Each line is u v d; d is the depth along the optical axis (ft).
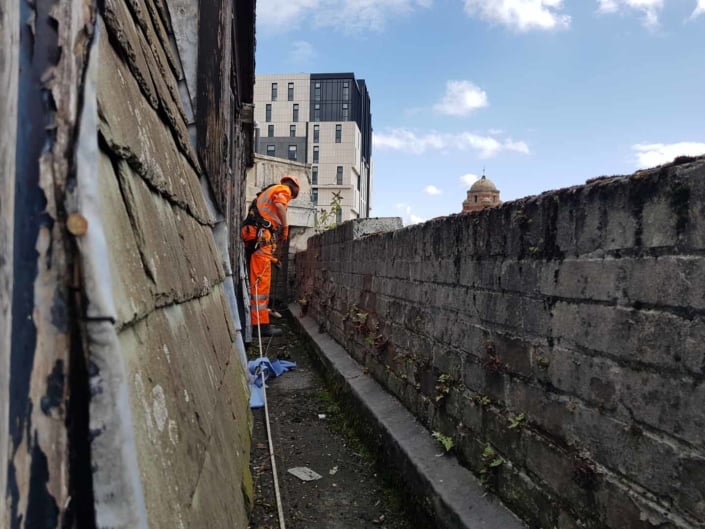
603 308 6.14
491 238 8.92
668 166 5.21
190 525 3.68
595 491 6.24
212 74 11.80
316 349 23.81
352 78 254.47
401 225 20.88
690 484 4.90
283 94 256.73
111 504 2.45
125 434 2.52
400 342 14.14
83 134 2.66
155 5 7.59
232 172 23.20
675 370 5.10
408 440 11.71
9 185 2.31
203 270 7.87
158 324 4.26
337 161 252.83
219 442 6.08
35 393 2.35
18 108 2.52
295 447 14.62
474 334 9.59
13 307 2.37
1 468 2.09
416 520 10.33
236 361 11.16
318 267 29.09
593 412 6.31
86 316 2.48
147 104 5.50
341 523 10.75
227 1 15.06
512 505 8.16
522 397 7.94
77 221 2.52
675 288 5.10
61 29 2.67
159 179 5.16
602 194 6.14
